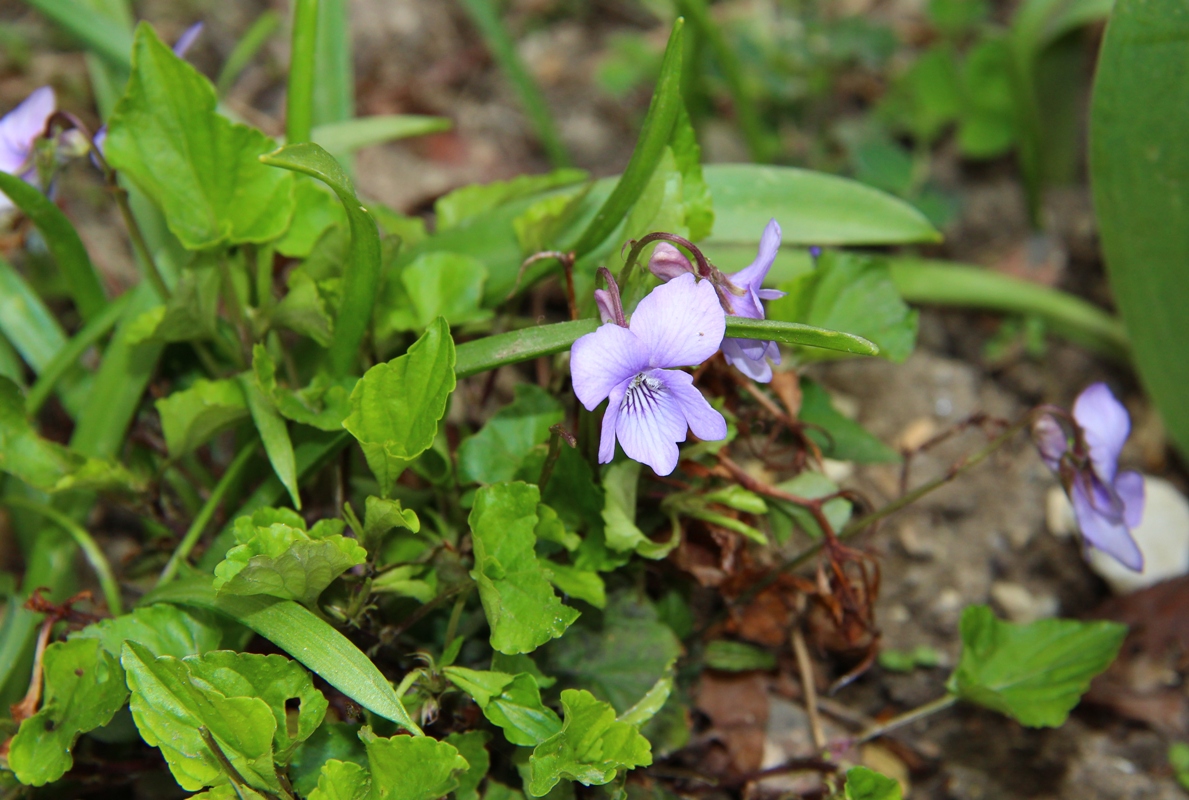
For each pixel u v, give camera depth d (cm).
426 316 25
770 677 28
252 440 25
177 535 26
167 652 23
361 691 21
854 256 25
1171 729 28
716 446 24
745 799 26
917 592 30
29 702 24
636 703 24
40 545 26
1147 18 25
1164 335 29
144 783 25
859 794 23
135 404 26
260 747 21
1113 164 27
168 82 24
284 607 22
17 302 27
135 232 25
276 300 26
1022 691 24
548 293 31
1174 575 30
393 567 23
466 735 23
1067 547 31
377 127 28
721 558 25
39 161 25
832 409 26
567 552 24
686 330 21
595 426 23
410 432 22
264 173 24
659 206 23
